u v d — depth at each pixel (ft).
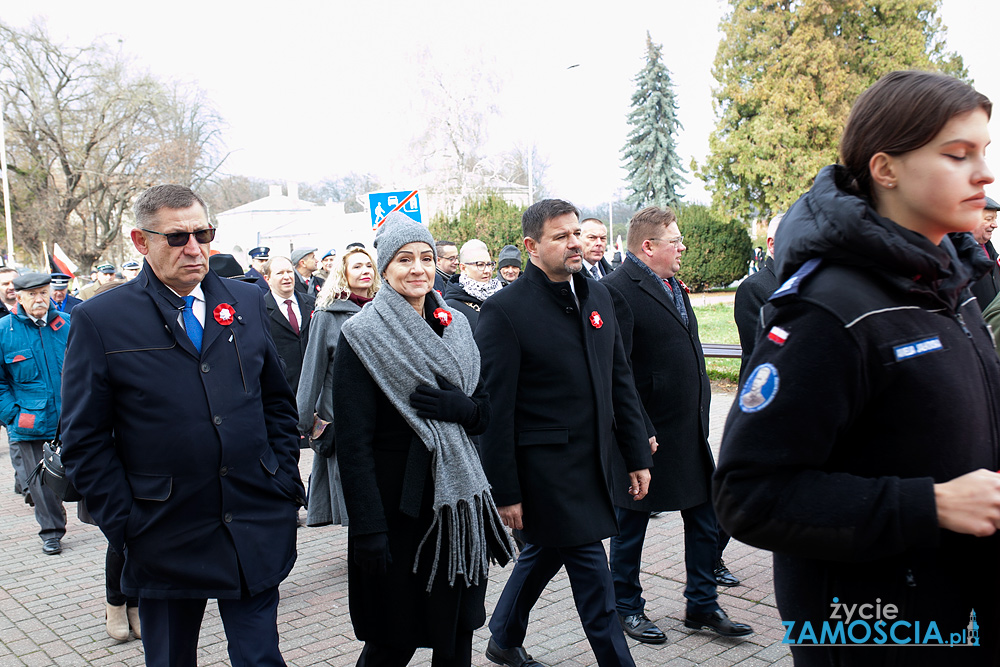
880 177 4.72
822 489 4.47
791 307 4.67
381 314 9.23
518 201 119.34
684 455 12.91
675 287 14.12
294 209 185.98
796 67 99.30
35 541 20.10
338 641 13.28
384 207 32.48
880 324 4.44
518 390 10.70
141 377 8.73
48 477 10.66
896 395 4.47
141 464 8.77
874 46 98.78
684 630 12.93
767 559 16.22
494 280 23.81
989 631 4.63
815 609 4.95
